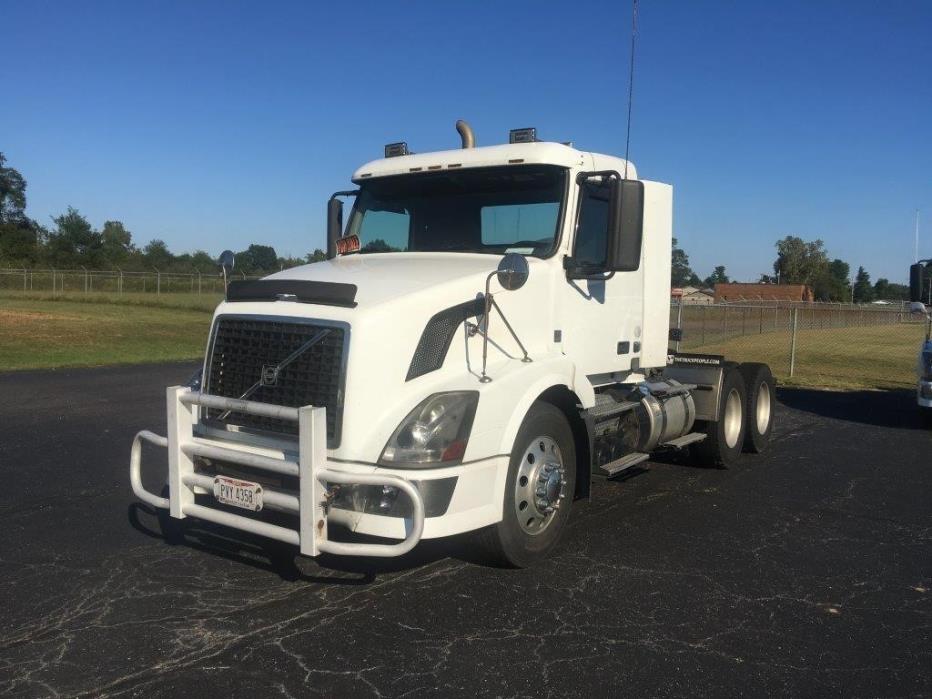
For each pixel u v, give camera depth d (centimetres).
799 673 406
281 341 494
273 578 521
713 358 895
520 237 608
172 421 500
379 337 470
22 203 9481
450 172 625
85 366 1783
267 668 401
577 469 597
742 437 901
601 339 655
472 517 484
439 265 576
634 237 574
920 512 702
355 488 461
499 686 388
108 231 10006
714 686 391
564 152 598
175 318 3425
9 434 982
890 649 434
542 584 518
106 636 435
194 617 460
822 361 2170
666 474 837
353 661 410
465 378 501
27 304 4072
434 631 446
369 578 523
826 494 759
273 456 488
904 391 1580
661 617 470
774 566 561
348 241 662
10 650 418
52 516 650
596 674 401
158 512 664
